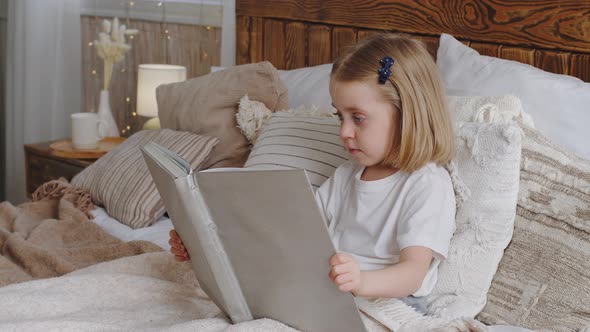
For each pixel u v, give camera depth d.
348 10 2.14
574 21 1.64
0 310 1.13
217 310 1.22
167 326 1.09
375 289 1.02
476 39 1.84
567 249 1.18
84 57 3.26
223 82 2.01
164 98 2.20
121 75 3.16
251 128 1.90
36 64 3.29
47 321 1.06
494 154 1.20
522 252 1.22
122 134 3.23
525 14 1.73
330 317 0.98
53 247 1.67
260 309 1.07
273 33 2.39
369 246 1.19
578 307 1.15
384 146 1.16
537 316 1.18
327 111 1.72
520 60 1.76
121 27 2.88
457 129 1.25
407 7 1.99
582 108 1.45
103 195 1.95
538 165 1.24
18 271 1.51
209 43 2.80
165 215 1.99
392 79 1.13
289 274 0.98
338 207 1.29
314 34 2.26
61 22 3.26
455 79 1.66
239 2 2.47
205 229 1.03
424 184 1.16
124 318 1.13
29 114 3.32
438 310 1.19
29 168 2.77
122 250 1.58
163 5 2.93
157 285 1.28
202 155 1.92
